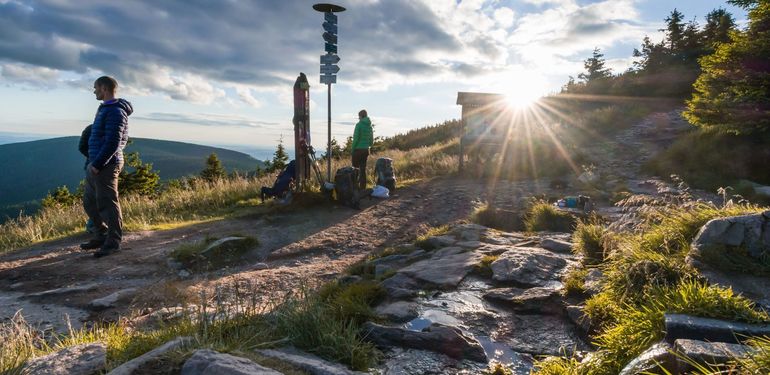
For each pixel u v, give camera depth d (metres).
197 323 3.39
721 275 3.59
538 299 4.04
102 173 7.09
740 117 14.60
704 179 12.04
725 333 2.54
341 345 3.08
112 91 6.85
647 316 2.99
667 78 30.62
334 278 5.84
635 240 4.60
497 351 3.27
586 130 20.47
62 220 10.39
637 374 2.34
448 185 13.95
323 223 9.60
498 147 16.28
